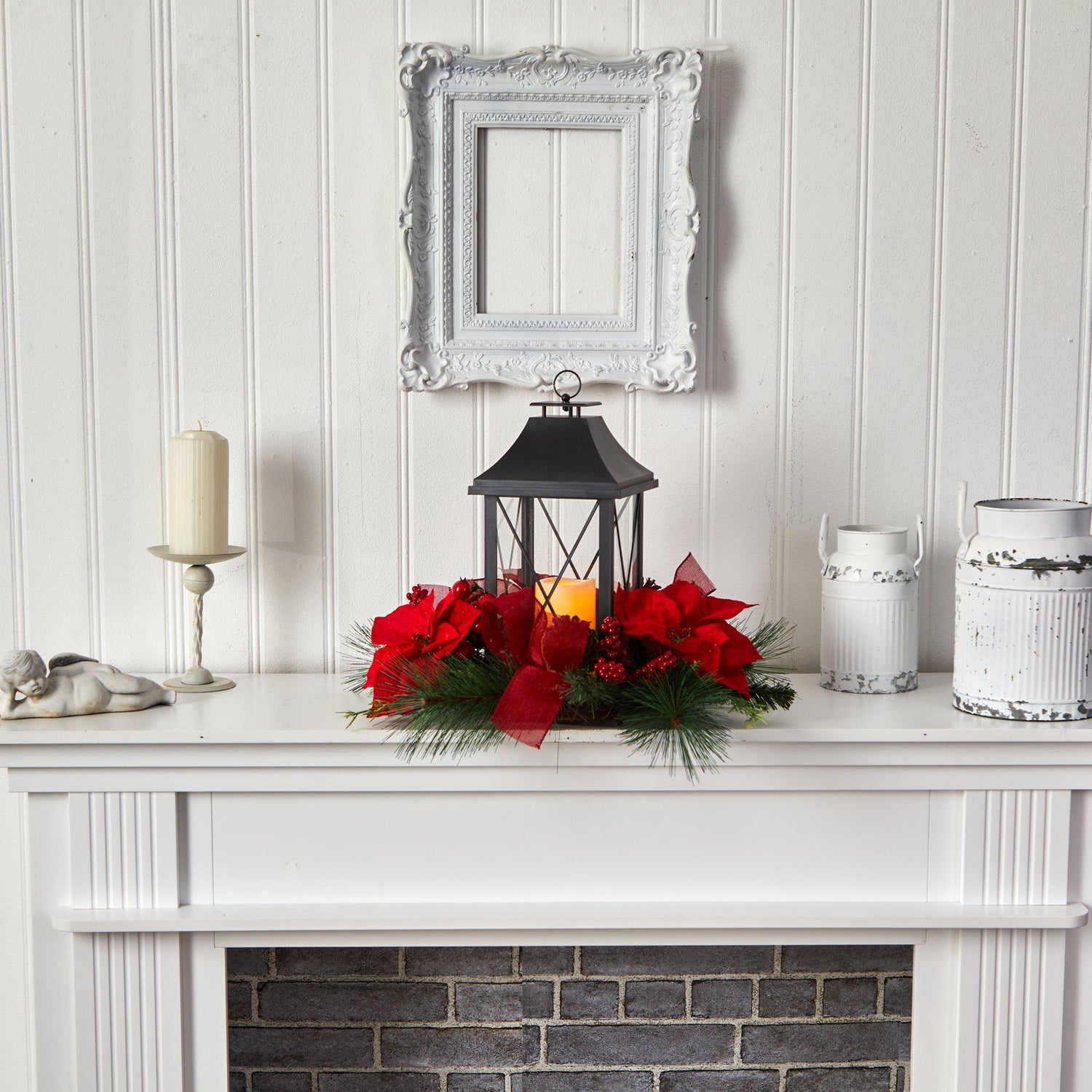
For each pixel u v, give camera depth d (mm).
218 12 1375
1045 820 1221
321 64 1388
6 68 1370
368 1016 1437
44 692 1220
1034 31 1404
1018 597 1196
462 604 1177
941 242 1428
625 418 1438
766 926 1203
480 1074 1450
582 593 1203
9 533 1429
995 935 1245
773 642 1467
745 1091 1465
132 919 1188
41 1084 1238
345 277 1415
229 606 1451
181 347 1416
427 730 1164
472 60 1368
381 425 1435
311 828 1215
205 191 1397
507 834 1219
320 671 1462
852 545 1346
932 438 1453
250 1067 1438
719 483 1452
